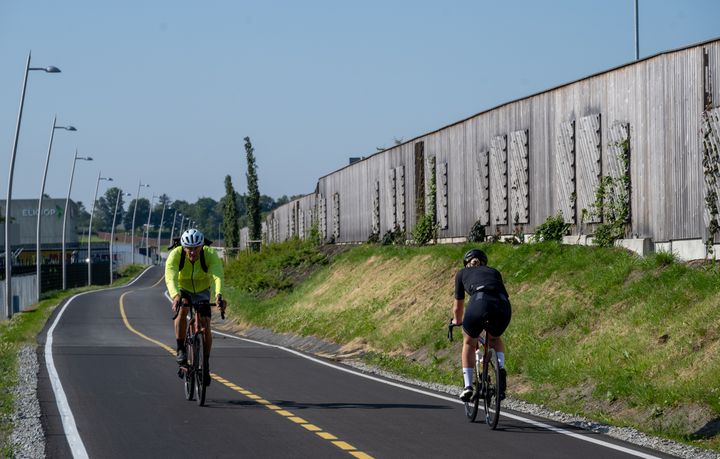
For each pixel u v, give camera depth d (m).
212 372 27.39
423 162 50.62
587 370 21.39
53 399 20.75
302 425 17.03
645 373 19.88
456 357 28.25
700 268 23.94
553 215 34.50
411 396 21.77
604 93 30.77
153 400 20.56
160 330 51.84
